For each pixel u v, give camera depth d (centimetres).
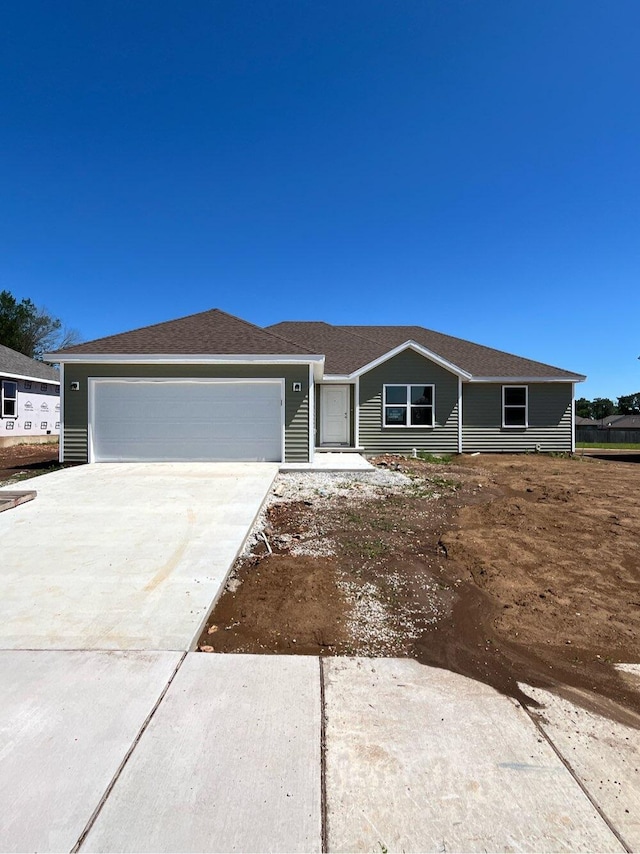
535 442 1614
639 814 184
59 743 215
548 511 692
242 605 377
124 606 356
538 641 328
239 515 603
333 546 526
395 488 850
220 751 212
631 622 356
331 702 252
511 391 1614
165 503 664
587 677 285
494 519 648
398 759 210
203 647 310
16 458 1388
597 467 1275
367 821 179
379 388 1505
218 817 179
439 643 324
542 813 184
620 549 521
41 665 279
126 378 1079
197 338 1159
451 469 1159
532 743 224
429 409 1516
